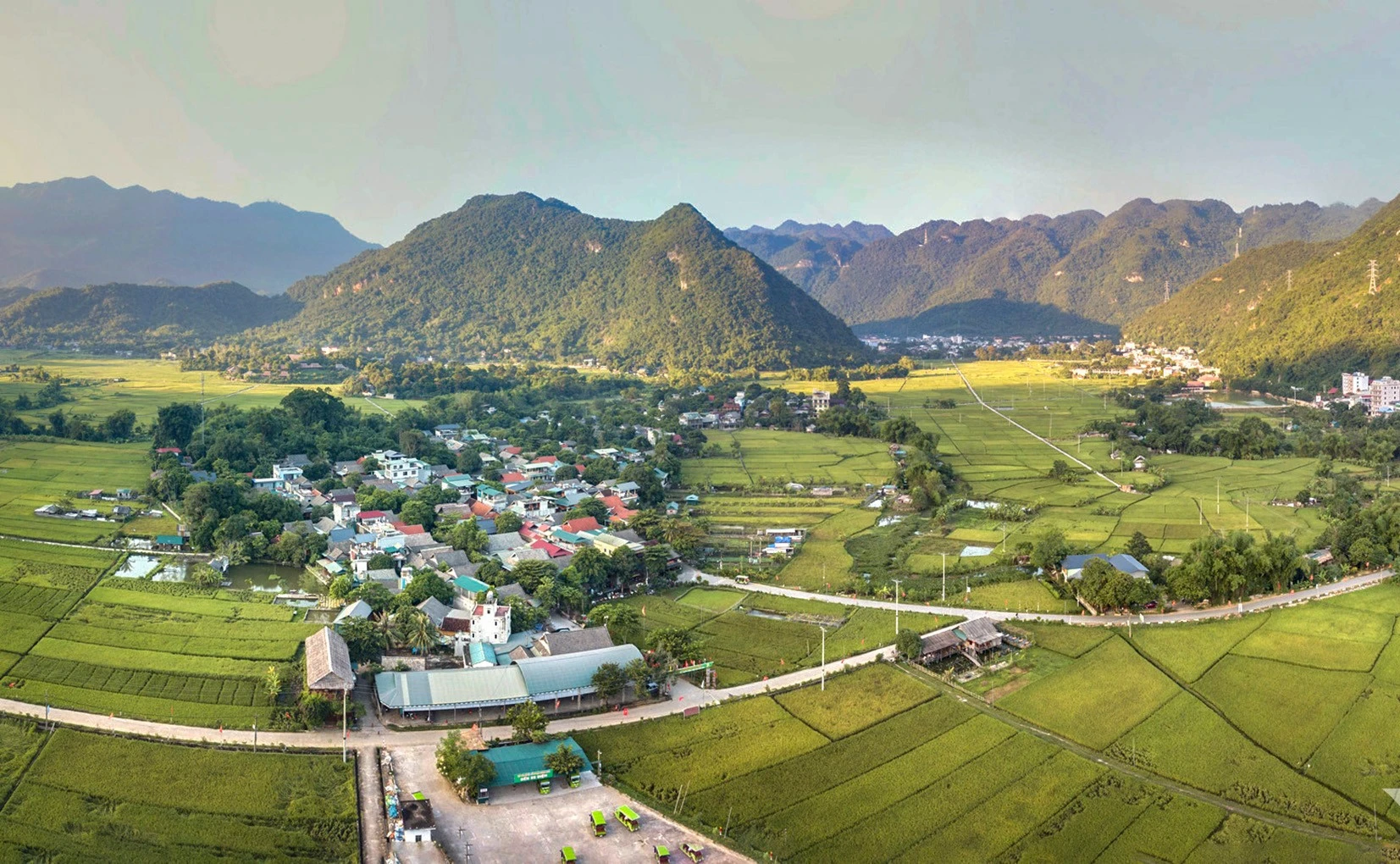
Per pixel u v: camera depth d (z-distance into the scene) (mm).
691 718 158250
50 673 163250
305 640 176625
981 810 132875
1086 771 142875
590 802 132875
